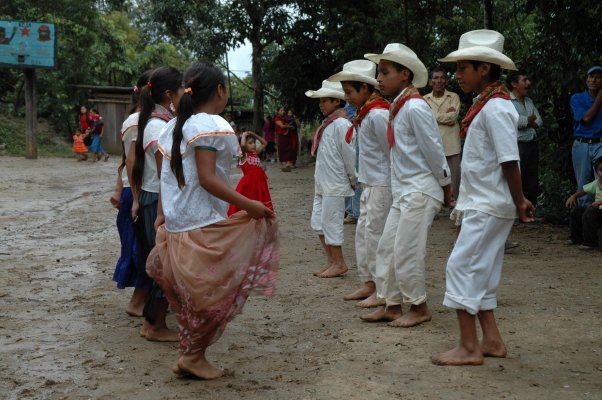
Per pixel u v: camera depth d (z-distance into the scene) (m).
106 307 5.86
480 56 4.26
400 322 5.19
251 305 5.89
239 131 25.19
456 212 4.39
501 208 4.19
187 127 3.92
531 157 8.47
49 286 6.57
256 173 7.73
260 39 26.19
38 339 4.98
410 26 17.48
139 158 5.05
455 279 4.25
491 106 4.18
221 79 4.08
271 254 4.09
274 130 25.45
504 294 5.99
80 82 32.66
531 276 6.66
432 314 5.50
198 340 4.05
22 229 10.01
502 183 4.21
